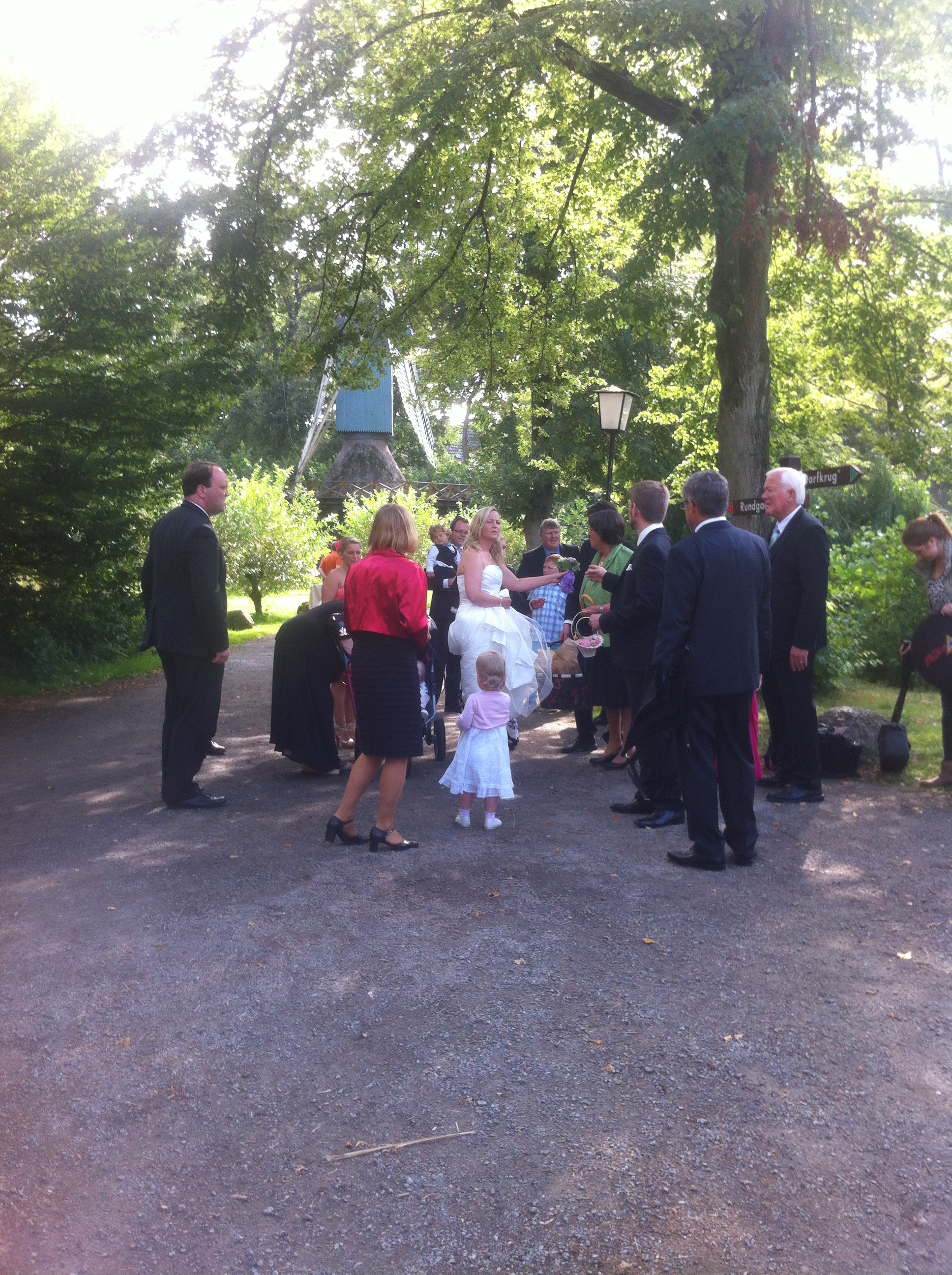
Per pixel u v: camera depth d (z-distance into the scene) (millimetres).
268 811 6465
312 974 3928
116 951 4164
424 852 5508
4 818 6371
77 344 12164
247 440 53438
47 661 13562
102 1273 2371
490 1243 2451
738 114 8430
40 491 12344
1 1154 2824
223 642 6477
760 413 9977
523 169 13758
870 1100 3043
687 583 5098
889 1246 2432
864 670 12781
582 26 9359
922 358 12391
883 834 5816
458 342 15352
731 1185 2648
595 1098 3057
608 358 18531
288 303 13250
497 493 25969
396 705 5441
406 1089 3119
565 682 8148
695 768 5195
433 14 11617
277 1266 2393
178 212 10914
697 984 3824
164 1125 2953
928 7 9078
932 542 6875
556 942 4223
